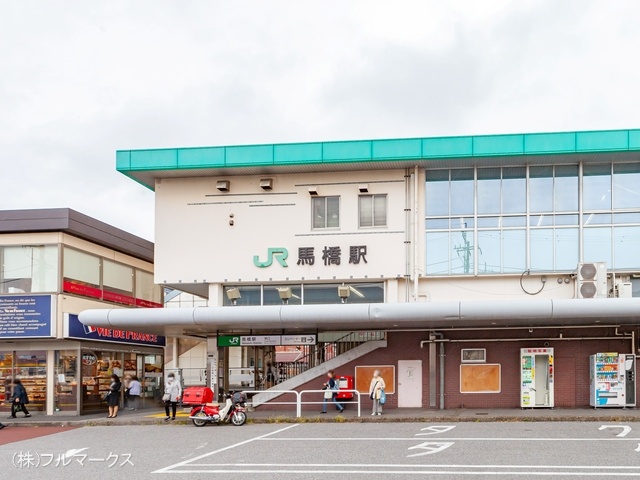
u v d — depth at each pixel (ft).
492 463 44.80
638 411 75.41
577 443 53.11
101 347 94.02
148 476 42.70
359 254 83.82
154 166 83.97
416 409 82.02
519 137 79.46
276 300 86.17
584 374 80.69
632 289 80.28
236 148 83.15
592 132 78.43
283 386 85.46
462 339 83.05
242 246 86.07
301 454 50.21
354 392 82.69
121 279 104.73
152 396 108.68
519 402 81.46
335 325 79.00
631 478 39.45
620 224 81.15
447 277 82.53
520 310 69.72
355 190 84.89
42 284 88.22
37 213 88.22
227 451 52.65
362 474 41.73
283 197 86.12
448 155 80.33
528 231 82.23
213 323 76.69
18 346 89.56
